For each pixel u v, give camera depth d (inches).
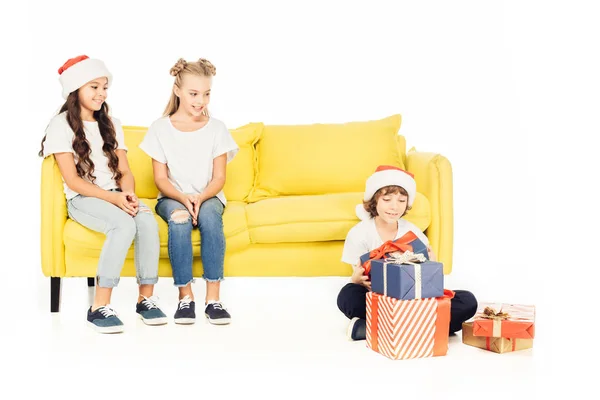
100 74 147.3
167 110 157.1
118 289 172.6
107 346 126.2
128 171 153.5
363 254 137.9
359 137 175.0
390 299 118.3
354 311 131.7
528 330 119.8
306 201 154.3
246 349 124.5
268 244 151.5
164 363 117.5
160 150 152.4
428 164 157.1
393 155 174.1
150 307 141.1
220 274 143.4
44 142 147.9
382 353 120.9
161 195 152.9
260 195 172.2
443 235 154.0
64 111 149.8
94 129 150.5
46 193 147.2
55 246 147.3
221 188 152.8
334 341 129.0
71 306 154.2
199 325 139.5
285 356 120.6
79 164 146.9
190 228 142.5
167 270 148.5
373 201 139.3
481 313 126.9
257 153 176.7
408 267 117.4
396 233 140.0
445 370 113.3
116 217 139.5
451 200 154.5
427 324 118.4
